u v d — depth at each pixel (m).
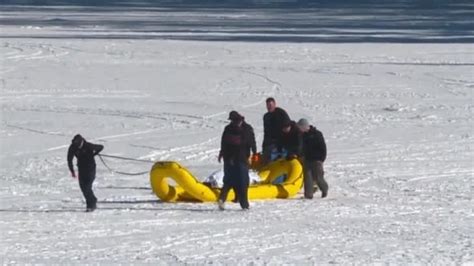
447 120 77.88
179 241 36.72
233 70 111.00
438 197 48.38
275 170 51.12
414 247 35.50
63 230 39.06
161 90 95.88
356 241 36.81
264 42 146.88
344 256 33.78
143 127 73.75
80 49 133.62
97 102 87.44
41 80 102.44
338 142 67.38
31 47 135.12
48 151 64.19
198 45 140.38
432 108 84.19
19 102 87.25
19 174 56.16
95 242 36.47
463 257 33.56
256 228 39.78
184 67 113.81
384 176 55.03
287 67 114.06
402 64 118.31
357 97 90.94
